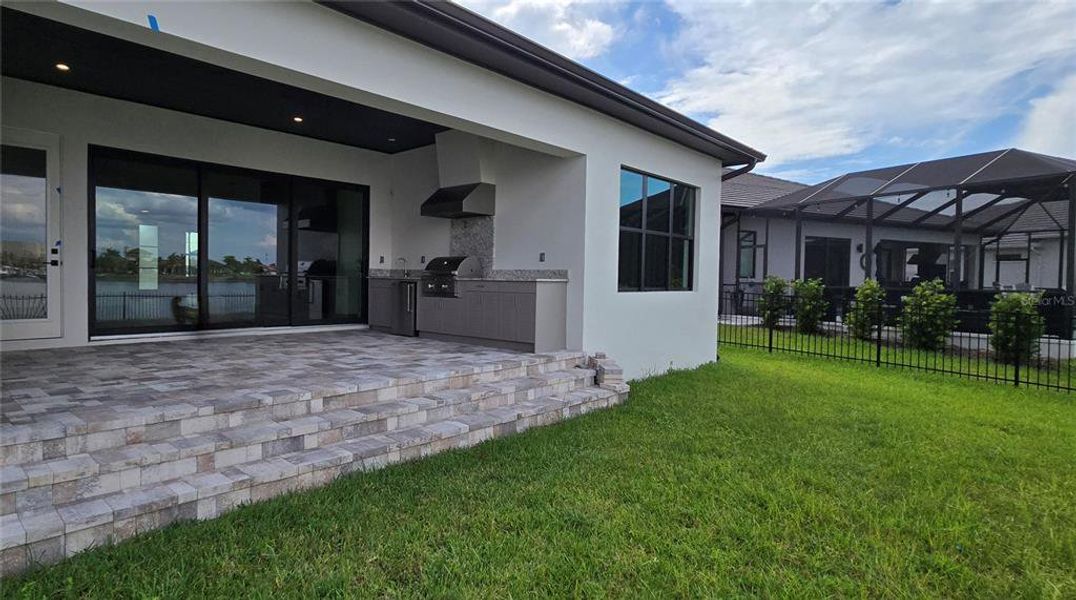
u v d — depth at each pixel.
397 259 8.30
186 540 2.40
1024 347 7.98
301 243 7.50
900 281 15.49
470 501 2.99
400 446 3.46
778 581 2.34
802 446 4.15
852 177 13.67
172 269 6.38
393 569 2.32
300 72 3.49
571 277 5.97
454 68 4.46
